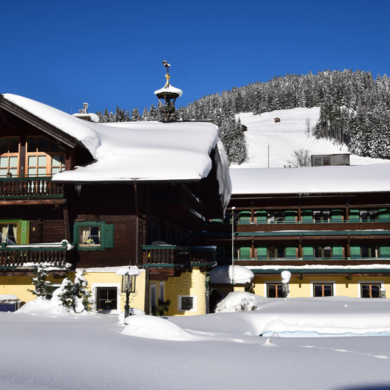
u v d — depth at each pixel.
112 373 8.02
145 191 22.84
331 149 152.00
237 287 36.00
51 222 22.72
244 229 40.28
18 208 22.91
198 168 20.86
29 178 21.97
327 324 19.16
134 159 21.88
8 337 10.87
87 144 21.77
